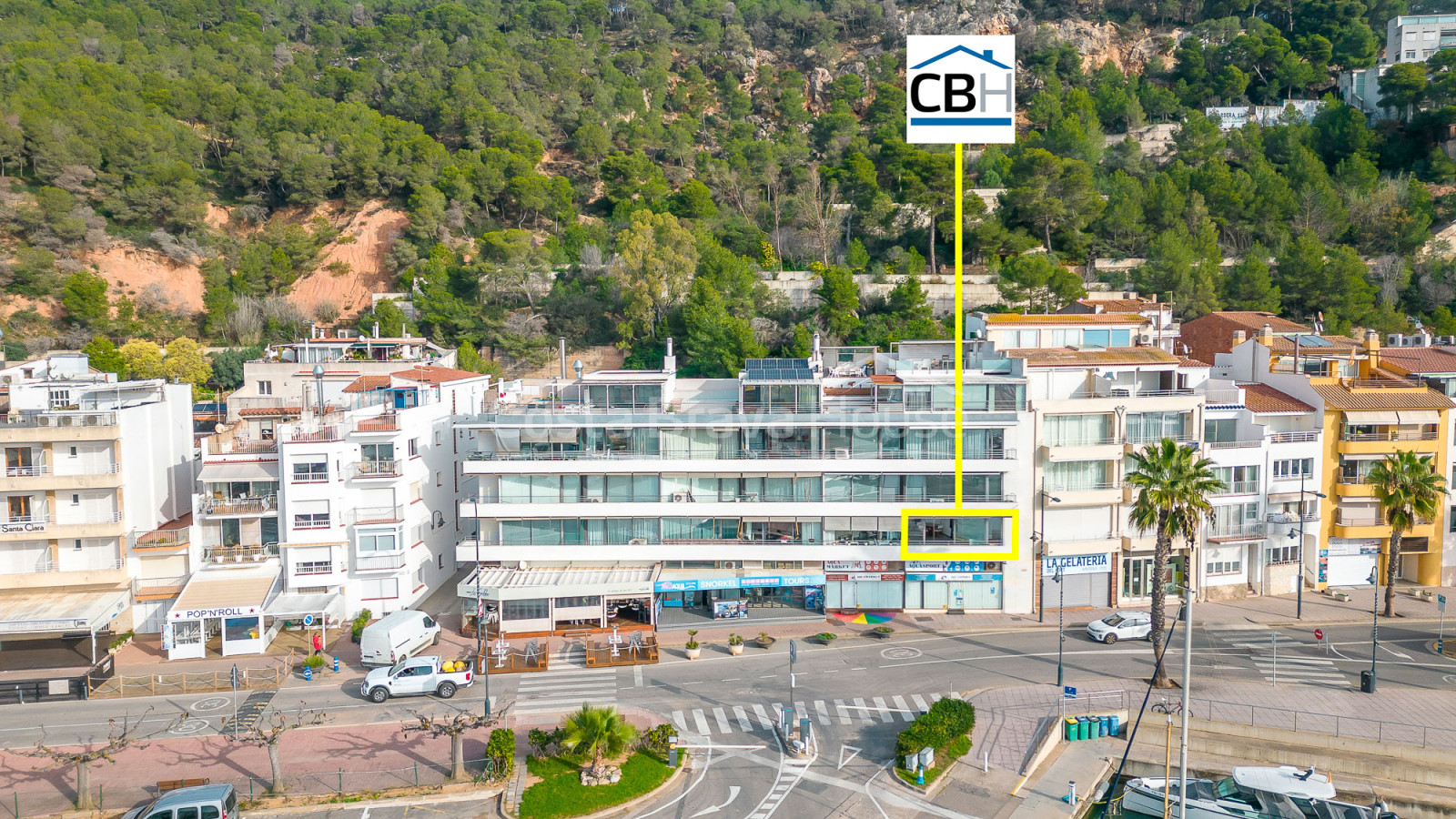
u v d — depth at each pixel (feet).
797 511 219.20
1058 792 146.20
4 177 504.02
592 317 448.24
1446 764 151.53
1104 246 469.16
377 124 627.46
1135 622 206.69
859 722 168.35
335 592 212.84
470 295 458.09
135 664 196.03
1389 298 418.72
